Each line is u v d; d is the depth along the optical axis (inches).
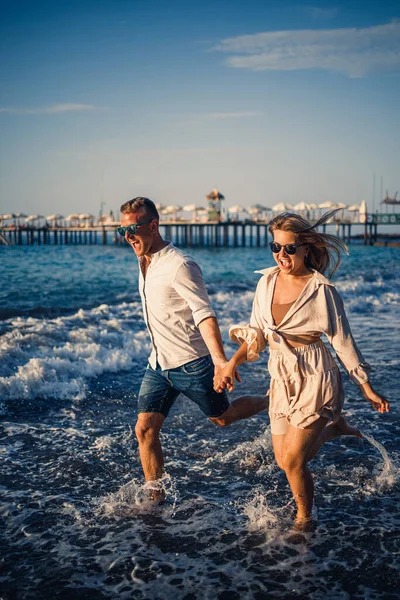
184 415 200.1
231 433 181.2
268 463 156.1
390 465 152.7
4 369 239.9
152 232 130.3
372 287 660.7
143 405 132.7
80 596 95.1
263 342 121.5
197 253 2359.7
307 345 116.6
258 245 3002.0
